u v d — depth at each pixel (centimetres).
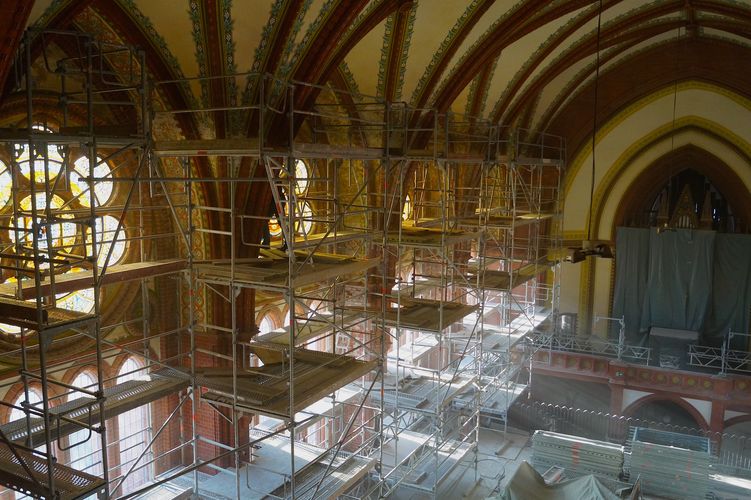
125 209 976
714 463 2241
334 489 1406
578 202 3092
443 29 1778
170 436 1556
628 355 2869
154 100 1351
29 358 1248
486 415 2553
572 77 2767
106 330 1392
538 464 2077
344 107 1852
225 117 1438
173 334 1538
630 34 2419
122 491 1450
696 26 2483
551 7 1931
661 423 2827
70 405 1150
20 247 969
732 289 2962
